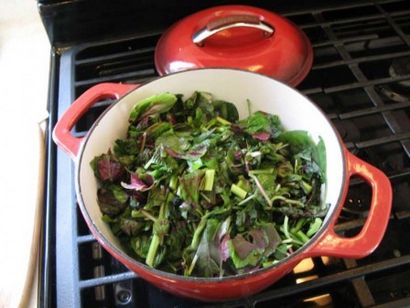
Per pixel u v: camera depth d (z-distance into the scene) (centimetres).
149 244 40
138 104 45
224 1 66
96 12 62
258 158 44
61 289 40
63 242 43
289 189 43
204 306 39
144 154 45
